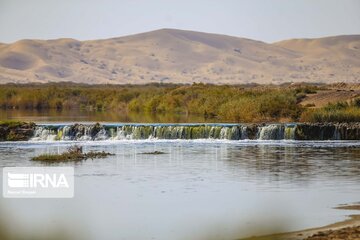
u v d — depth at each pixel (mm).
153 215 43062
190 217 42281
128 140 86875
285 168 61594
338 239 34875
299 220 41031
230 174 58406
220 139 87125
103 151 72375
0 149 76625
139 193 50000
